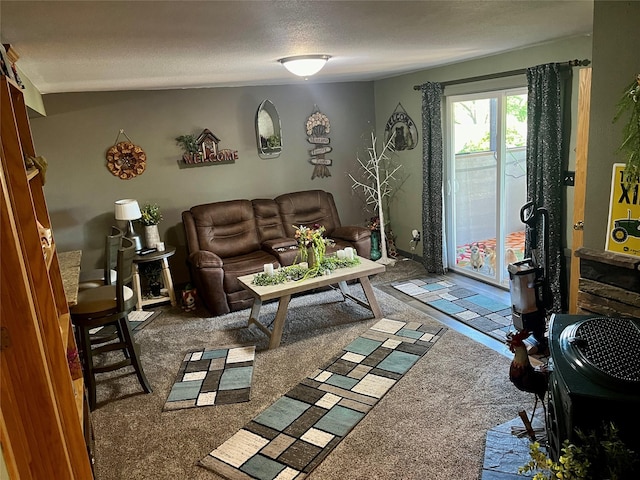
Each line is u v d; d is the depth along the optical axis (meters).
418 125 5.69
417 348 3.74
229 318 4.68
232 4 1.59
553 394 1.93
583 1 2.13
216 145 5.61
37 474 1.24
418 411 2.94
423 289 5.11
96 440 2.87
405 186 6.14
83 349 3.15
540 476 1.69
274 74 4.36
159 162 5.38
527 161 4.07
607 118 2.18
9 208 1.13
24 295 1.16
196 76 4.04
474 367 3.40
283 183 6.11
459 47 3.51
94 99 5.00
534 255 3.45
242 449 2.72
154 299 5.05
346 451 2.63
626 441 1.62
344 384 3.31
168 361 3.85
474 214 5.27
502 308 4.45
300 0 1.60
